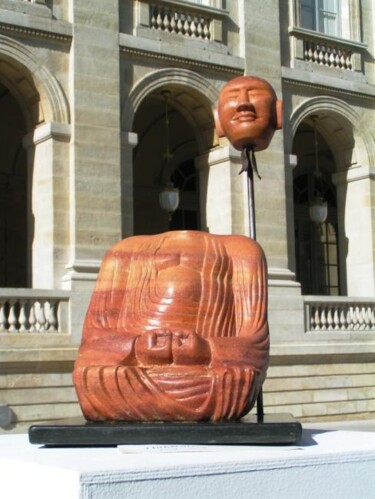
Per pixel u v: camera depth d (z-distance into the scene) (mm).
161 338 8148
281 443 7848
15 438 9711
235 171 22312
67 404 18266
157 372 8023
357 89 25219
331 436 9039
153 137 28188
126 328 8617
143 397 7965
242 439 7762
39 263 19812
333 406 22141
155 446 7688
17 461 7266
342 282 25953
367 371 22938
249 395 8070
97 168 19812
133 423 8000
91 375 8078
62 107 19703
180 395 7930
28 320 18359
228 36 22922
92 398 8109
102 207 19766
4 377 17609
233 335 8656
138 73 21094
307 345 21906
